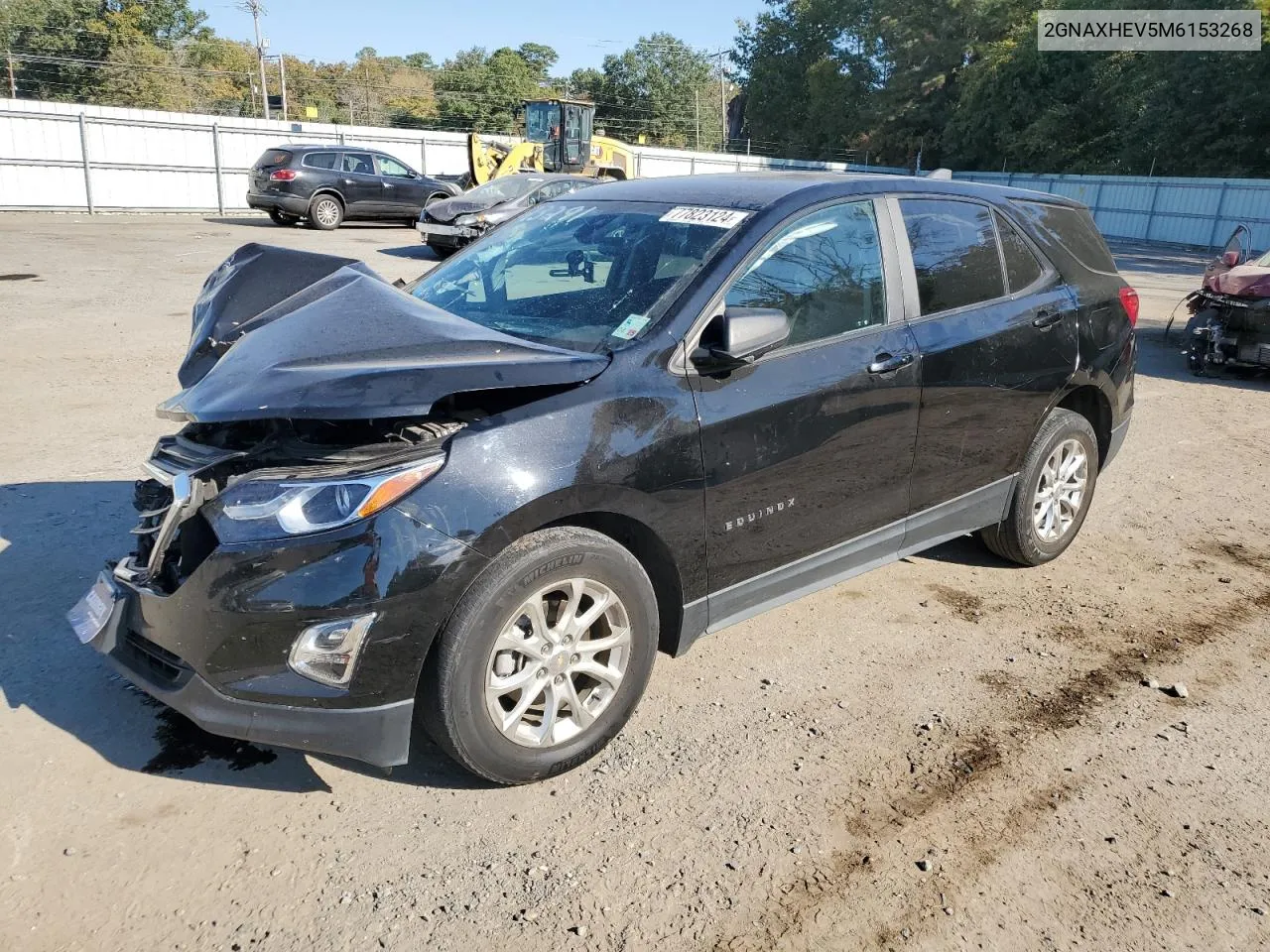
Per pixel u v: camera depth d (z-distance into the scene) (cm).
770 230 346
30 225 1961
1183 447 723
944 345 392
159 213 2534
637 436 297
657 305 325
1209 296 958
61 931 237
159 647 278
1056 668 390
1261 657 405
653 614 313
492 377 277
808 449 345
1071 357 454
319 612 254
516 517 271
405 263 1595
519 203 1662
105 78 5491
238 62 7544
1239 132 3691
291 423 295
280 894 252
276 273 366
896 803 301
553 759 298
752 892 261
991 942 247
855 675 379
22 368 777
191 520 277
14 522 474
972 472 423
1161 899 264
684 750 324
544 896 256
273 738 260
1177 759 331
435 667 270
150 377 771
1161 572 490
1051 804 304
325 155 2123
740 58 6525
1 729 314
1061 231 476
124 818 278
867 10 5659
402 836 277
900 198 400
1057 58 4488
